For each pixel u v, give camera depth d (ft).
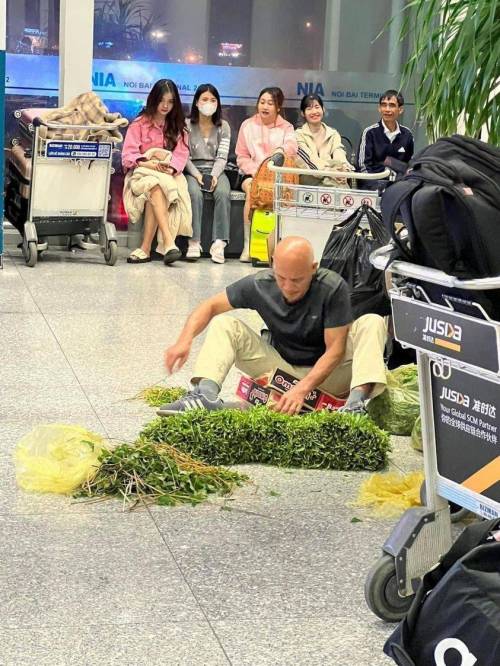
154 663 9.31
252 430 14.43
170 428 14.42
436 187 9.12
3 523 12.17
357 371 15.34
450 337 9.36
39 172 28.32
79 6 30.55
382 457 14.48
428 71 14.69
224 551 11.69
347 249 17.70
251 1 32.91
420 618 8.28
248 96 33.40
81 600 10.39
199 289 26.76
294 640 9.83
